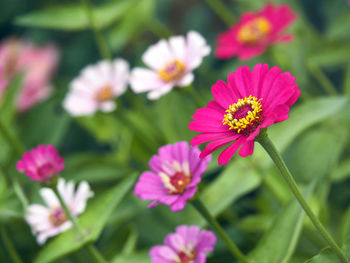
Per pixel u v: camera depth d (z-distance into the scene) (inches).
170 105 37.1
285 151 38.3
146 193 26.7
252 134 24.1
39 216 30.6
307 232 33.0
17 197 32.6
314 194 33.4
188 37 33.2
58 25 39.5
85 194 30.5
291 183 24.9
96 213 30.0
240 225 35.4
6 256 36.4
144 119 40.3
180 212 37.0
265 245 28.0
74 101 38.6
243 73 25.2
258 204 37.2
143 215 37.5
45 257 29.8
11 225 36.8
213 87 25.5
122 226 38.0
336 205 36.1
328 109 32.3
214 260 35.0
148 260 32.5
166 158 26.8
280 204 34.5
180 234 27.7
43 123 41.2
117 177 39.0
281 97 24.1
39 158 28.5
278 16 36.9
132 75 34.0
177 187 26.5
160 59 33.5
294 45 39.1
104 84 38.4
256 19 37.3
